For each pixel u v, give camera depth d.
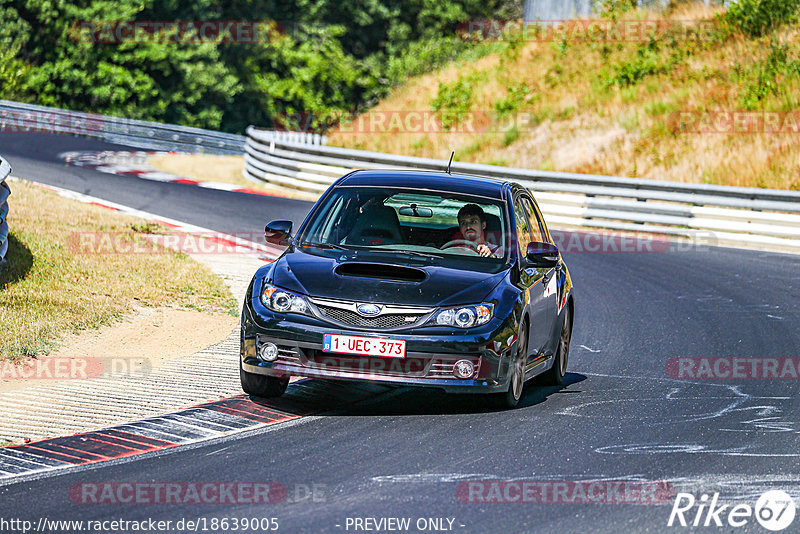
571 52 126.88
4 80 176.12
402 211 31.95
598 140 106.12
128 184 90.50
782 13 117.44
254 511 20.22
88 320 38.44
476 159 111.31
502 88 125.06
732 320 47.00
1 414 27.64
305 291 28.27
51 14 181.75
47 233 54.75
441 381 27.70
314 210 32.50
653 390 33.44
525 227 33.38
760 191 74.25
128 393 30.31
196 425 27.05
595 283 56.62
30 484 21.86
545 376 34.25
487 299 28.41
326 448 25.03
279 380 29.97
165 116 194.00
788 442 26.80
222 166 116.75
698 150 98.50
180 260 52.47
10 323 36.31
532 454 24.91
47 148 118.75
